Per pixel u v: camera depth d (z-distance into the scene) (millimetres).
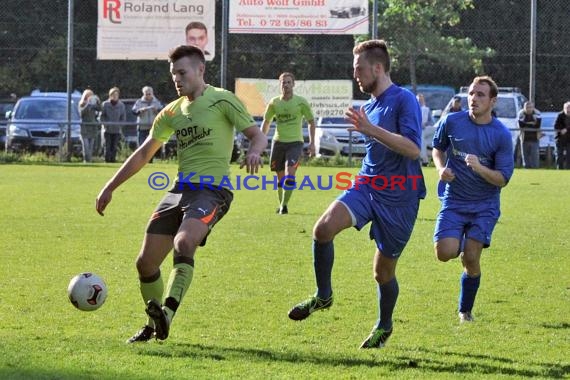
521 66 55969
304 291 16203
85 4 58625
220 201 12445
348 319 14172
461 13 56938
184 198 12438
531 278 17766
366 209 12398
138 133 46250
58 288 16109
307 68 54719
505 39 56344
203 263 18953
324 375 10766
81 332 13016
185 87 12539
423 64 57938
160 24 46312
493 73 56344
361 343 12703
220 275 17641
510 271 18516
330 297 12547
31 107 49906
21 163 45781
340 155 48719
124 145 48000
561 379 10844
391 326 12633
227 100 12562
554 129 46469
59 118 49812
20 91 58219
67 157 47250
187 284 11664
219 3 54000
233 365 11133
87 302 12023
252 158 12383
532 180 39625
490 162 14695
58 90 58031
